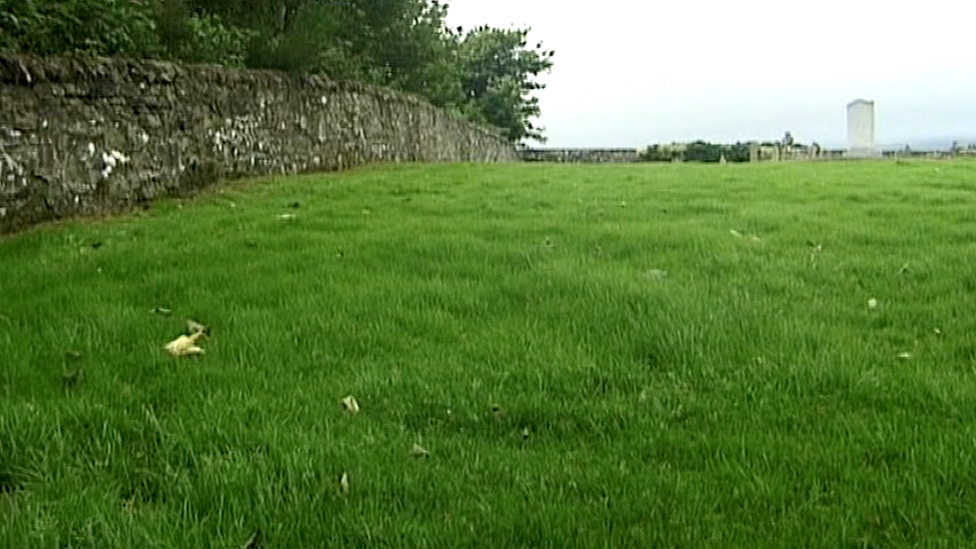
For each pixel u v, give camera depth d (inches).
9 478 104.3
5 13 298.8
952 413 122.5
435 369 142.5
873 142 1005.8
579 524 92.0
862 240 259.3
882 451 109.9
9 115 273.0
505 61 1705.2
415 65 938.1
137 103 350.0
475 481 103.1
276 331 163.9
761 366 143.2
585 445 115.2
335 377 139.5
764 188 429.1
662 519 93.4
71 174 304.8
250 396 129.9
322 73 584.4
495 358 148.9
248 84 455.2
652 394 132.6
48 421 115.7
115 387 132.4
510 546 88.6
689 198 382.6
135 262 225.6
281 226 289.6
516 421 123.4
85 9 347.6
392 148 689.6
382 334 162.6
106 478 102.9
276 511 95.0
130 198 341.1
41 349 150.2
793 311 177.3
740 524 92.4
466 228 281.0
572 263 220.1
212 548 87.6
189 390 132.4
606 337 160.1
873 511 94.4
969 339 158.6
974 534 89.7
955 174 509.4
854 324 169.9
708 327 161.8
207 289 197.2
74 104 308.2
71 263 224.1
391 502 97.6
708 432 118.3
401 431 119.1
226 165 429.7
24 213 279.1
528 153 1544.0
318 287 198.7
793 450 110.7
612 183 468.1
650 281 198.2
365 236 264.7
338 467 105.7
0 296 187.8
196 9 533.0
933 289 196.1
